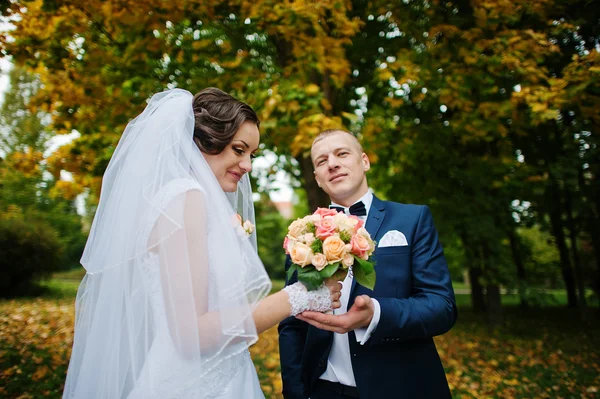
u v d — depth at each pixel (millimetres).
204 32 4957
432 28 5090
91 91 4516
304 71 4848
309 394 1949
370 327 1638
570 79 4340
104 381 1376
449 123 6434
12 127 16109
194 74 4742
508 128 6656
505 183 6680
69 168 5531
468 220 6562
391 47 6250
